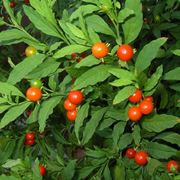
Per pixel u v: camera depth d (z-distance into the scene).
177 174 0.27
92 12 0.26
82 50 0.25
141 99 0.26
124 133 0.34
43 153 0.41
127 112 0.28
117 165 0.34
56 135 0.41
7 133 0.41
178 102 0.31
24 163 0.30
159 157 0.30
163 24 0.43
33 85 0.27
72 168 0.29
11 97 0.28
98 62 0.25
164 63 0.40
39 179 0.27
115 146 0.29
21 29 0.28
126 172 0.34
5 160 0.38
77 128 0.28
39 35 0.49
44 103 0.29
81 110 0.28
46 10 0.26
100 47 0.24
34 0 0.25
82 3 0.40
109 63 0.25
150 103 0.26
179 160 0.33
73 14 0.25
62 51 0.25
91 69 0.25
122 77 0.24
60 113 0.43
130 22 0.25
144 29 0.44
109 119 0.30
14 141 0.40
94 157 0.35
